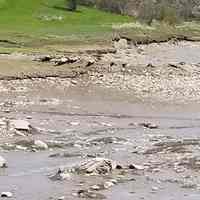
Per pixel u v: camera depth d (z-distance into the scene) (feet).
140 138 172.55
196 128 198.80
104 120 213.87
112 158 138.00
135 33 614.75
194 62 440.86
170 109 244.83
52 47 450.30
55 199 102.01
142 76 327.06
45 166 130.11
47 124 198.18
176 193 106.42
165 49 539.70
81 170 121.39
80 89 284.00
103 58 410.11
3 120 188.44
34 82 291.79
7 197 103.40
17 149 152.66
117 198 102.83
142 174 120.67
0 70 306.55
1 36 503.20
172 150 146.20
